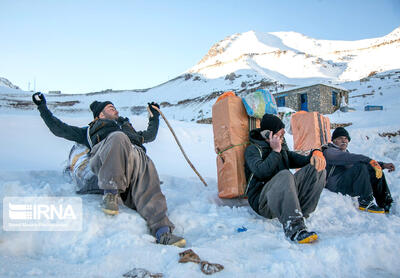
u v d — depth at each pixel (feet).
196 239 8.36
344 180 12.96
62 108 298.56
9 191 8.41
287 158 10.71
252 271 6.18
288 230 8.29
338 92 105.09
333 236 8.50
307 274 6.27
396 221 10.68
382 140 40.75
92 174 9.44
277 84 281.54
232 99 11.90
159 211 8.27
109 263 5.90
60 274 5.43
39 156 17.33
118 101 407.85
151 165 8.93
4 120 21.81
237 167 11.55
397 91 151.94
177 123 33.22
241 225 9.48
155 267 5.97
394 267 7.23
